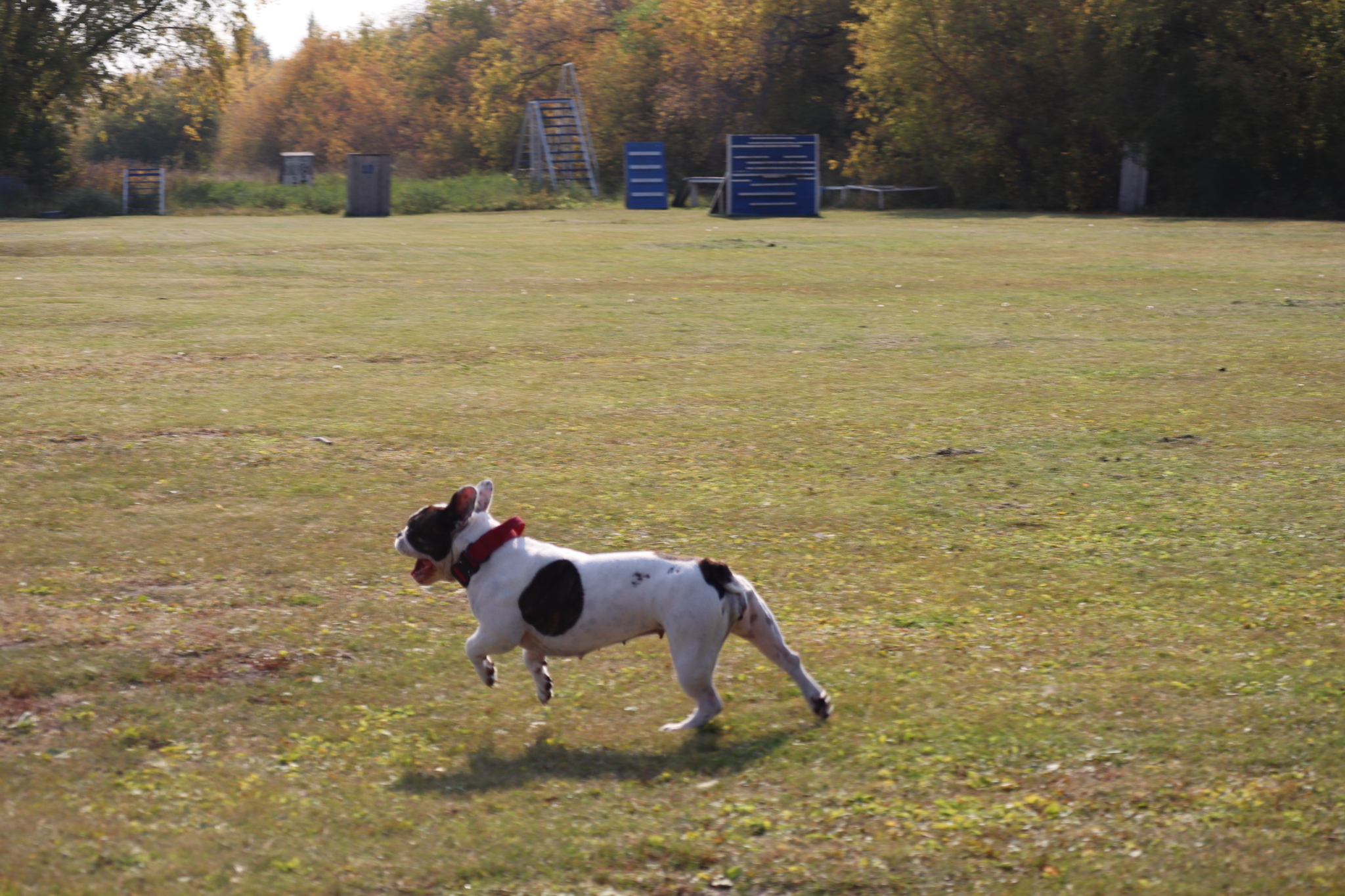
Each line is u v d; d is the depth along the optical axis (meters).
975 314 17.88
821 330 16.38
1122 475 9.35
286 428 10.70
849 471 9.54
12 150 50.25
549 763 4.88
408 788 4.66
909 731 5.05
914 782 4.63
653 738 5.07
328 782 4.71
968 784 4.61
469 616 6.60
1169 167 43.38
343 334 15.80
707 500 8.76
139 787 4.66
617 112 65.88
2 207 45.25
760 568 7.35
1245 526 8.05
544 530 8.06
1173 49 41.72
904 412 11.52
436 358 14.20
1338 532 7.88
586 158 57.34
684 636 4.98
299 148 94.75
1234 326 16.61
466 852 4.16
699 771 4.76
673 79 61.69
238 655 6.02
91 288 20.44
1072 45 44.31
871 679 5.64
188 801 4.55
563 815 4.41
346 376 13.09
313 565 7.38
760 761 4.83
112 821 4.38
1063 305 18.70
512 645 5.28
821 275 22.78
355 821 4.38
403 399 11.97
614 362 14.02
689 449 10.20
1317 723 5.02
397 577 7.18
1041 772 4.69
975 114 47.66
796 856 4.11
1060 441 10.39
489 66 76.12
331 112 90.94
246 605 6.71
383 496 8.84
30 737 5.12
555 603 5.12
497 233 33.47
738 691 5.54
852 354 14.59
